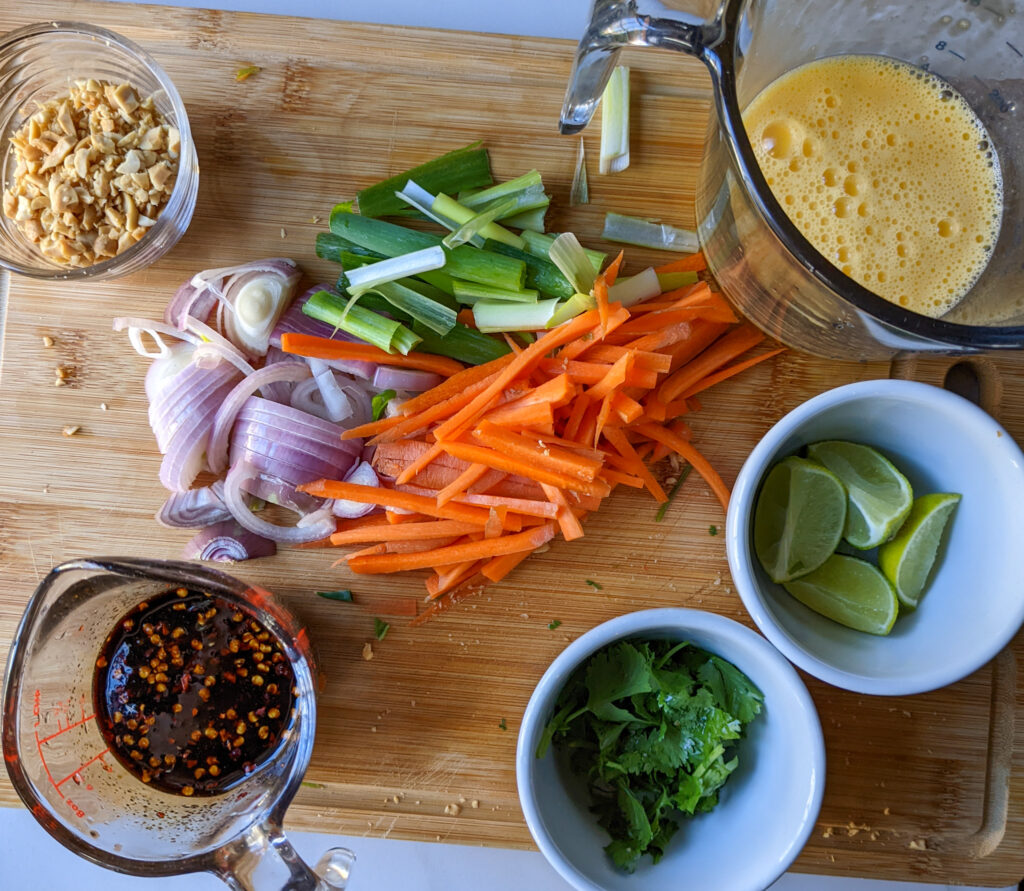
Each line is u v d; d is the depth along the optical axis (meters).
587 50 0.29
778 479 0.33
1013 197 0.32
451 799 0.34
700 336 0.34
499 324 0.34
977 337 0.26
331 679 0.35
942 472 0.33
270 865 0.30
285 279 0.34
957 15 0.31
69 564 0.30
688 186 0.35
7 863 0.37
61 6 0.35
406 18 0.37
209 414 0.35
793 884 0.37
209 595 0.34
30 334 0.35
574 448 0.33
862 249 0.32
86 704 0.33
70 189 0.33
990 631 0.30
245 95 0.35
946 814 0.35
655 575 0.35
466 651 0.35
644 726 0.32
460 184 0.35
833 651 0.31
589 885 0.29
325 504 0.35
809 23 0.31
